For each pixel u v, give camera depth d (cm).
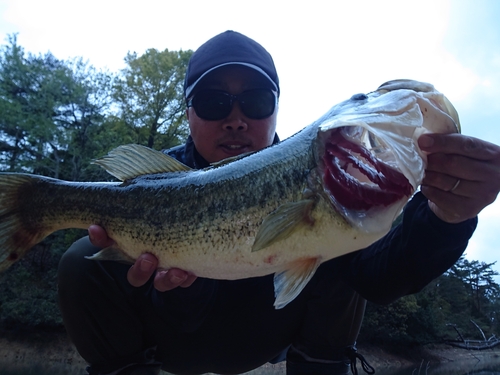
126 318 51
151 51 502
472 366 424
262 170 40
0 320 335
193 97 61
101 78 497
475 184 33
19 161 445
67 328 53
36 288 367
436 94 36
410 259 43
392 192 36
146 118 491
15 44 481
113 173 48
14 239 50
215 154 61
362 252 50
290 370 55
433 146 32
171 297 47
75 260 51
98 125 487
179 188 44
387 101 36
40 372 261
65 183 50
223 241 41
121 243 46
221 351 54
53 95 472
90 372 52
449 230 39
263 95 61
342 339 54
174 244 43
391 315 444
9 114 431
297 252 38
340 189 37
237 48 62
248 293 51
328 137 38
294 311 53
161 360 55
